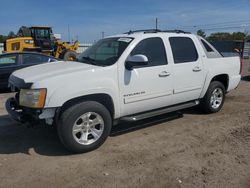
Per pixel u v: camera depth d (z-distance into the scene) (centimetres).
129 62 467
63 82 415
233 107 717
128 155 439
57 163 415
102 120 456
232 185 355
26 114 439
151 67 504
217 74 629
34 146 477
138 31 549
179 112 663
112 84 457
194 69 574
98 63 481
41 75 432
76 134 441
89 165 408
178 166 402
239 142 486
